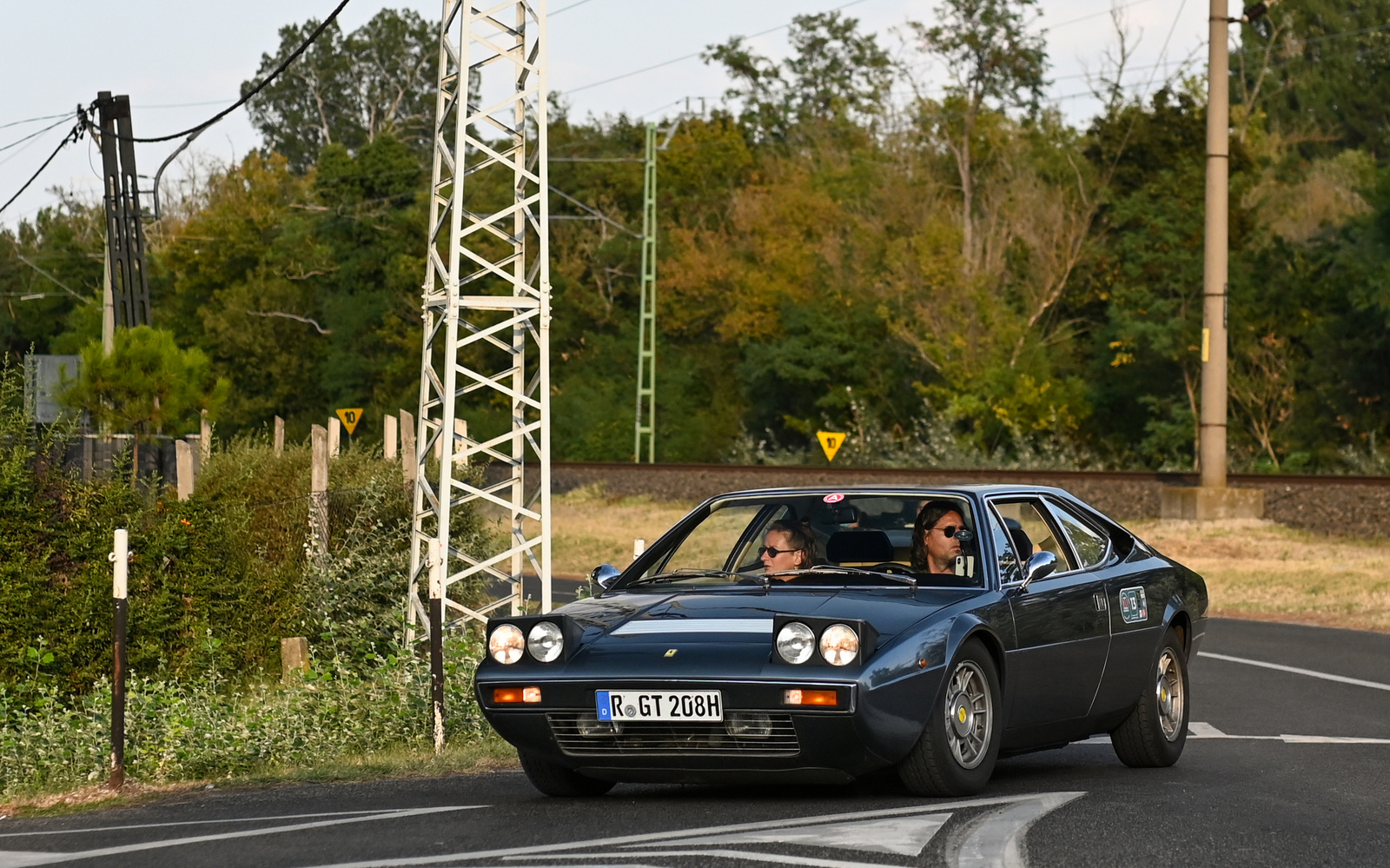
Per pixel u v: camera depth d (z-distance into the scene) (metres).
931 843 7.36
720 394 83.06
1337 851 7.45
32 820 9.35
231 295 87.50
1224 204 39.41
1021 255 72.69
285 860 7.27
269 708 14.56
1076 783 10.07
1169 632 11.53
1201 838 7.66
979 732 9.13
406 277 84.25
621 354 85.62
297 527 22.02
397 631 20.06
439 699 13.04
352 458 24.02
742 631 8.74
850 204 80.44
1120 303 68.50
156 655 19.44
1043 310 71.56
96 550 19.38
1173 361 67.19
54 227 97.50
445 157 20.05
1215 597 29.58
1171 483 41.19
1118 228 72.19
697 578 10.00
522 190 20.03
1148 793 9.38
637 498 49.34
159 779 11.92
